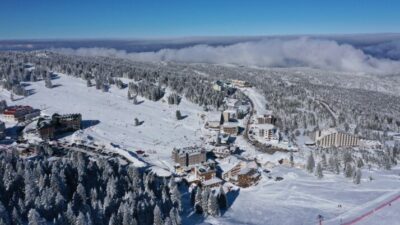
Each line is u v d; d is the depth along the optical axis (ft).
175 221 361.30
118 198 384.06
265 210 444.14
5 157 428.15
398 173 590.55
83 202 363.76
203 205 417.90
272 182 538.47
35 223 291.58
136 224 334.65
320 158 639.35
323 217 422.82
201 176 523.29
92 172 449.89
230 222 403.75
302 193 496.64
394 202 465.06
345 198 480.23
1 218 285.23
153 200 386.73
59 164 434.30
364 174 576.20
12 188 360.89
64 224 313.73
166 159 619.67
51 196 344.08
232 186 522.47
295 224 405.18
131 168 463.83
